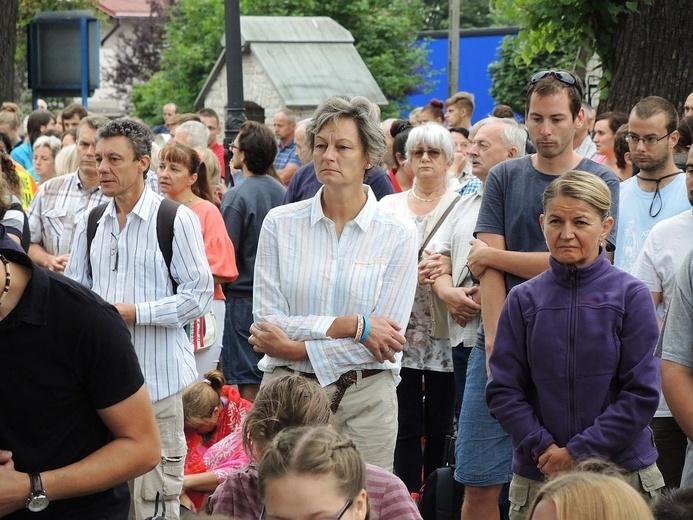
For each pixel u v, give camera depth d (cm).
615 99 1884
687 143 1369
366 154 994
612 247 1001
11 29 2841
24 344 645
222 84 4266
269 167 1608
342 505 562
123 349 668
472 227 1302
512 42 2091
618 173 1558
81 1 5547
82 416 671
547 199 888
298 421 734
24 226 1172
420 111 2588
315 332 980
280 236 1014
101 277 1102
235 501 765
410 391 1370
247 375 1575
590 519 527
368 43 4988
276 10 4878
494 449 1055
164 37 6531
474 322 1262
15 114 2644
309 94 3809
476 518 1076
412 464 1373
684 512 659
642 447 881
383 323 981
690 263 896
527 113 1023
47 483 652
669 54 1822
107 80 7225
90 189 1450
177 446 1094
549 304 891
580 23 1889
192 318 1090
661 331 923
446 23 9012
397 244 1006
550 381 884
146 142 1098
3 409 654
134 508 1084
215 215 1442
